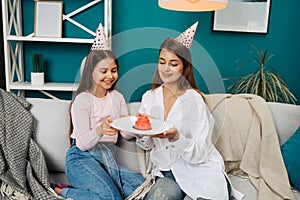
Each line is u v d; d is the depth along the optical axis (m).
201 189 1.45
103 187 1.41
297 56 2.60
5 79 2.49
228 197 1.46
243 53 2.59
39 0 2.42
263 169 1.71
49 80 2.59
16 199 1.43
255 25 2.54
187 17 2.54
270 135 1.75
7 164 1.56
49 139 1.74
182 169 1.50
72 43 2.54
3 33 2.28
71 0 2.46
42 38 2.28
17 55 2.50
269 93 2.27
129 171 1.38
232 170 1.80
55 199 1.44
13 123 1.63
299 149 1.68
